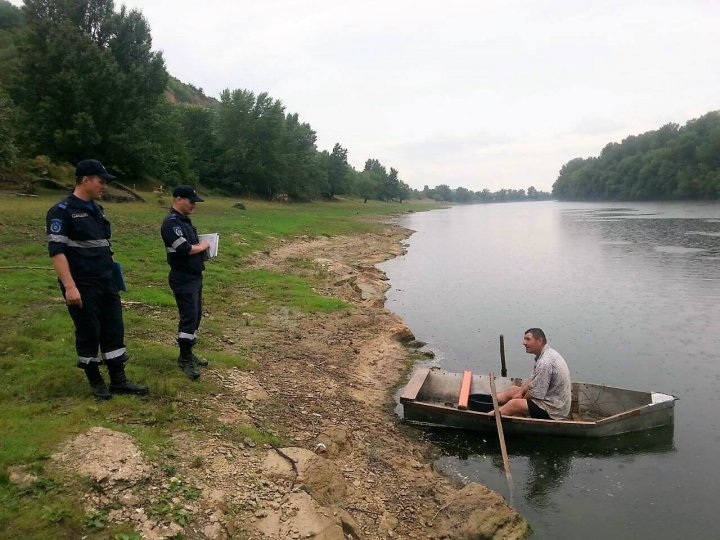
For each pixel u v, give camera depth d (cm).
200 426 564
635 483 643
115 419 535
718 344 1193
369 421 749
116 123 4012
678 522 568
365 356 1023
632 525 562
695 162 9556
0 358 648
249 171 6319
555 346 1209
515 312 1534
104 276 551
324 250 2564
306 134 8238
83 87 3784
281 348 955
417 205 14025
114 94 3909
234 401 658
